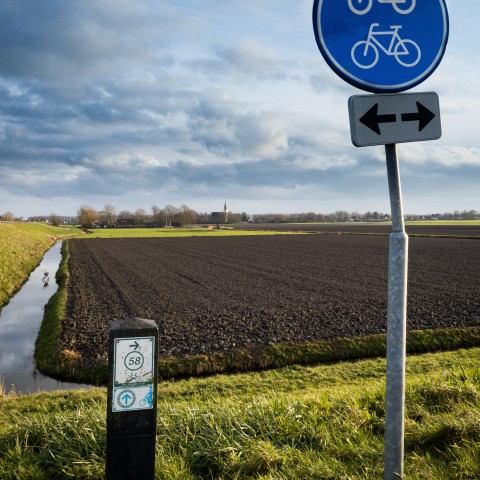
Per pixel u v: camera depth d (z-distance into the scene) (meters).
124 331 3.29
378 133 2.97
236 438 4.62
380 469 3.92
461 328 14.44
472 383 6.06
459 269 29.91
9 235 50.72
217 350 12.75
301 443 4.63
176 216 183.00
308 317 16.56
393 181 3.06
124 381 3.31
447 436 4.50
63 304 20.00
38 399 8.89
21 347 15.04
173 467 4.05
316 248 52.47
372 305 18.58
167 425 4.97
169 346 13.20
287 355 12.61
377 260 37.88
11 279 29.05
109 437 3.30
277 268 32.72
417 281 24.75
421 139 3.05
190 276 28.83
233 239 76.31
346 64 3.00
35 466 4.24
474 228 103.94
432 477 3.71
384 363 11.77
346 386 8.87
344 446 4.44
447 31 3.12
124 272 31.42
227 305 19.00
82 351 13.26
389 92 3.06
